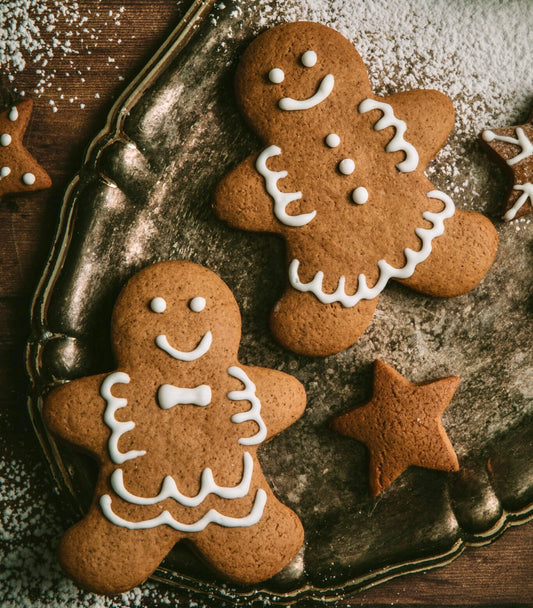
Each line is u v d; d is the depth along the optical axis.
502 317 0.34
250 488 0.31
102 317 0.32
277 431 0.31
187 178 0.33
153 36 0.33
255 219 0.32
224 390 0.31
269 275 0.33
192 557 0.32
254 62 0.32
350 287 0.32
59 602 0.33
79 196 0.32
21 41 0.33
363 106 0.32
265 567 0.31
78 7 0.33
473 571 0.34
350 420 0.32
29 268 0.33
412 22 0.33
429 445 0.32
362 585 0.33
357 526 0.33
